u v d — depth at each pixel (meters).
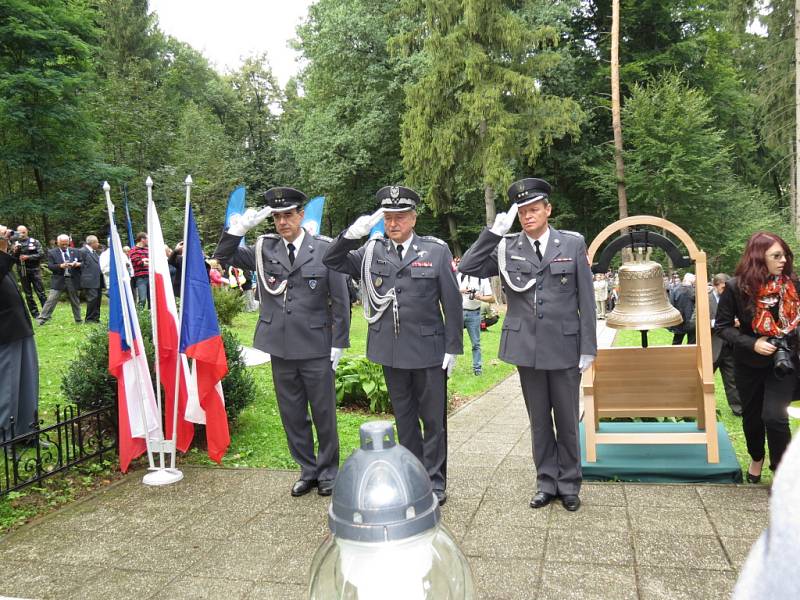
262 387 8.39
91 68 22.69
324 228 35.28
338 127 29.84
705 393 4.62
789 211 28.78
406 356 4.38
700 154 25.45
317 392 4.68
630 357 5.11
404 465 1.10
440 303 4.53
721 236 25.94
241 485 4.89
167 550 3.77
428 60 25.16
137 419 5.11
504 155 23.12
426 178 25.38
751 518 3.89
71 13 21.41
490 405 8.30
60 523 4.22
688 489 4.42
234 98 42.16
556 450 4.36
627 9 28.77
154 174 25.64
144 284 12.96
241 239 4.71
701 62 30.08
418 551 1.10
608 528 3.84
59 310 15.34
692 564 3.36
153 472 5.09
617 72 24.28
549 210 4.33
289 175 38.81
